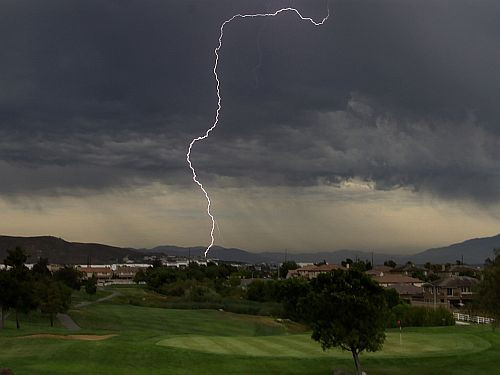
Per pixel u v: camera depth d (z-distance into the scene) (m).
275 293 99.56
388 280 131.00
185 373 36.19
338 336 34.25
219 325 79.25
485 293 40.12
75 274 139.12
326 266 192.50
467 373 37.44
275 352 43.31
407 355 42.12
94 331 58.72
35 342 46.31
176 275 159.50
